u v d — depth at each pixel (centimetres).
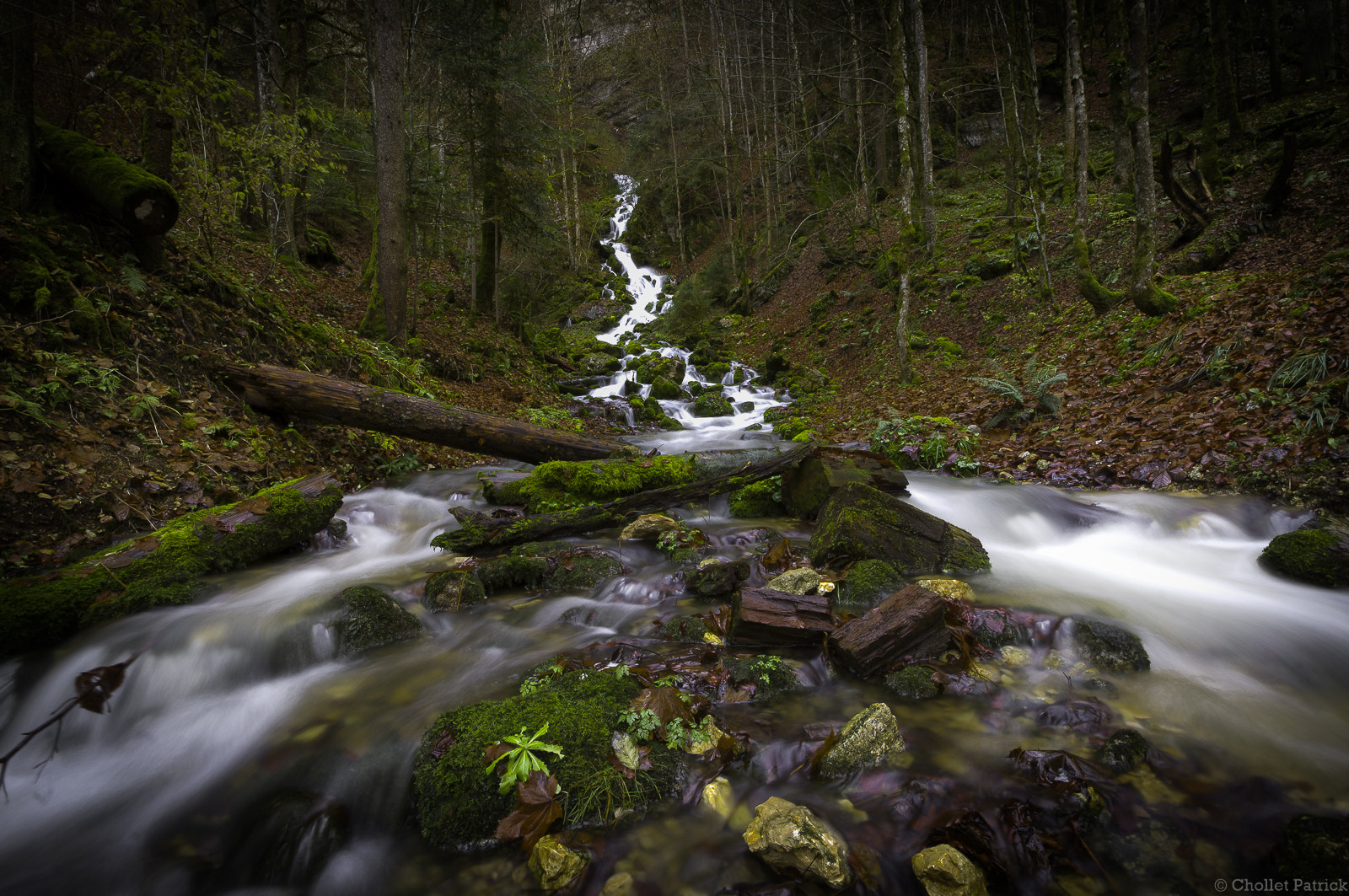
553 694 258
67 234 593
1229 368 645
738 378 1845
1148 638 321
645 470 590
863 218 2317
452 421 640
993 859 186
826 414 1266
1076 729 245
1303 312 640
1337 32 1695
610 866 192
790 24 2380
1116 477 592
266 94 1369
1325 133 1191
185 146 883
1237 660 302
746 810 212
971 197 2144
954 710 262
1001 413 812
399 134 1103
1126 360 829
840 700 271
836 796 215
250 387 607
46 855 216
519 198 1691
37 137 610
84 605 340
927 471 724
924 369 1359
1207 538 464
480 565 429
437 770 223
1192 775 219
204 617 339
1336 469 465
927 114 1800
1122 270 1192
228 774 245
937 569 418
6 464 405
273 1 1390
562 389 1670
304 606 352
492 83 1470
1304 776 219
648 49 3431
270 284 1064
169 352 585
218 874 208
